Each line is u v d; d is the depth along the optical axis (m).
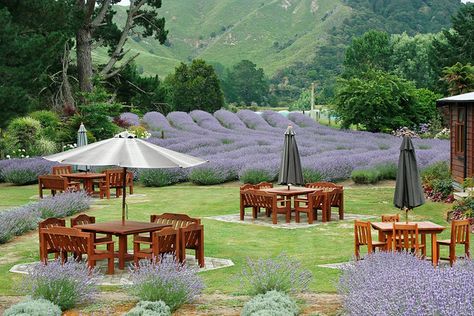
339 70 165.25
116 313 9.19
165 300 9.34
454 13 183.75
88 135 33.69
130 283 11.15
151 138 36.88
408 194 13.17
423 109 48.22
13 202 22.66
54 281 9.53
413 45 94.75
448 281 6.79
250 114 58.50
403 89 47.47
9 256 13.84
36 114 36.19
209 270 12.36
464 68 34.72
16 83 29.05
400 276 7.63
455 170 21.12
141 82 55.03
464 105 19.78
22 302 9.06
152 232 12.80
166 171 27.27
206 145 35.53
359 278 8.89
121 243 12.38
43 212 18.25
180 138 37.22
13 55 29.30
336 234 16.28
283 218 19.00
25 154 32.19
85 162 11.97
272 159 28.06
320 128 48.88
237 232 16.70
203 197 23.44
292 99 155.00
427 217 18.47
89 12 43.66
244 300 9.84
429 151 28.91
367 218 18.66
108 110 36.09
